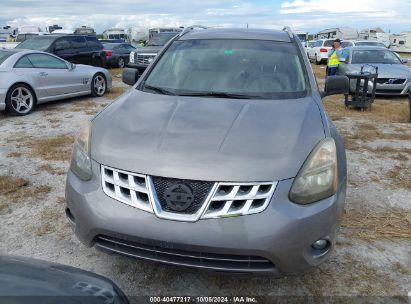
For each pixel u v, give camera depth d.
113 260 2.88
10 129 6.65
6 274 1.65
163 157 2.26
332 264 2.86
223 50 3.74
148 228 2.14
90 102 9.23
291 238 2.12
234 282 2.66
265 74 3.42
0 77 7.32
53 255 2.93
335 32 38.09
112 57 19.52
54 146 5.61
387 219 3.54
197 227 2.09
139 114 2.77
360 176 4.58
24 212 3.59
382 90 10.21
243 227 2.09
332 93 3.74
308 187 2.22
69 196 2.46
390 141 6.15
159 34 15.33
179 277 2.70
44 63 8.37
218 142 2.35
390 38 45.25
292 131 2.51
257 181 2.14
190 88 3.31
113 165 2.31
